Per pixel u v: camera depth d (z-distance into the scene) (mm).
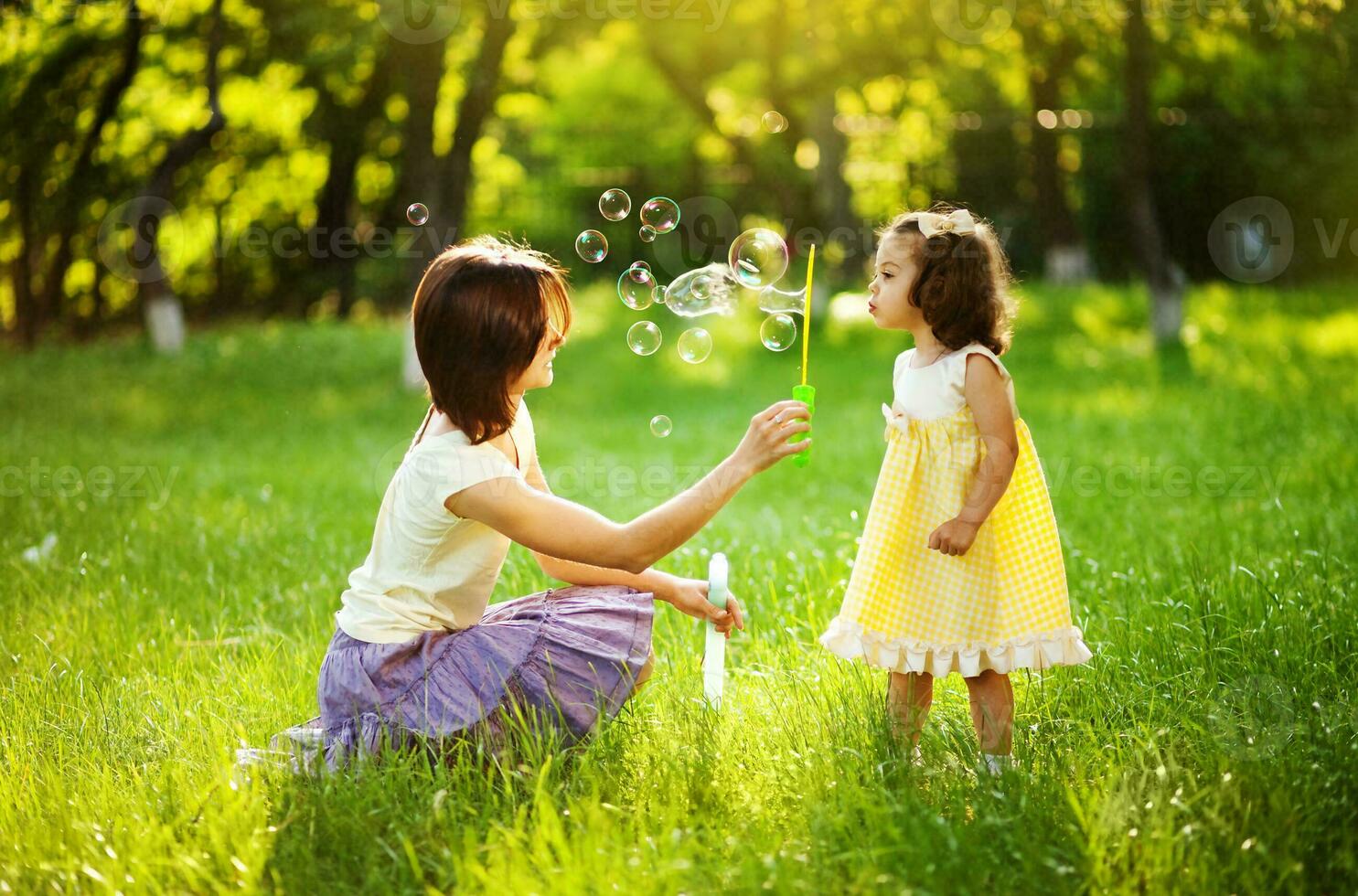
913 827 2275
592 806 2340
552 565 2873
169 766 2713
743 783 2584
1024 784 2479
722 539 4719
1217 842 2260
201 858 2307
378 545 2668
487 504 2477
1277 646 3158
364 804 2412
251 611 4105
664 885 2152
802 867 2229
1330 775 2477
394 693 2580
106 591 4168
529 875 2184
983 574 2797
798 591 3955
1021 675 3164
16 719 3031
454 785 2500
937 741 2713
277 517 5449
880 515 2869
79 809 2529
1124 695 2988
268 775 2559
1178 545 4348
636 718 2793
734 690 3096
